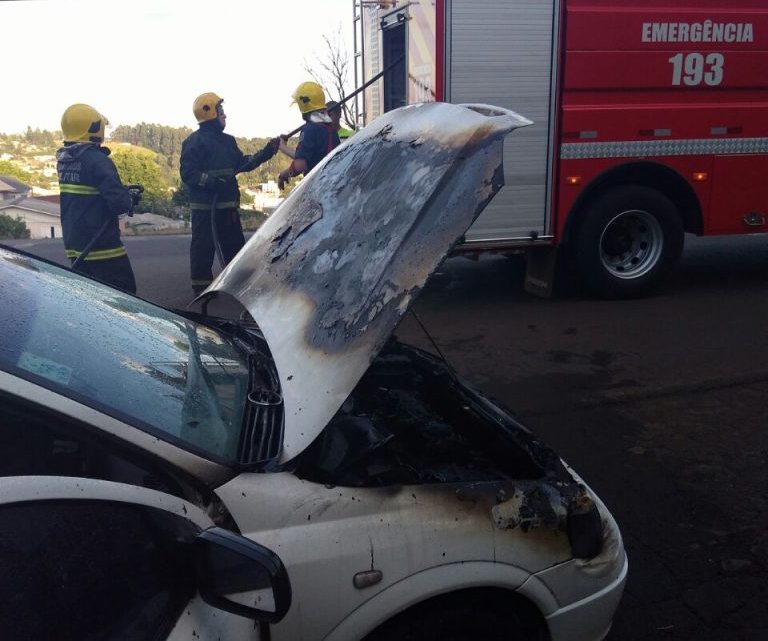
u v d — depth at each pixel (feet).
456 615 6.40
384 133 8.94
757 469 12.47
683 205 22.76
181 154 22.68
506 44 20.17
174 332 8.06
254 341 8.93
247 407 6.79
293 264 8.25
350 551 5.93
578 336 19.42
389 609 6.04
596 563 7.05
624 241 22.66
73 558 4.41
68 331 6.66
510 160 20.81
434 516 6.33
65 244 18.97
